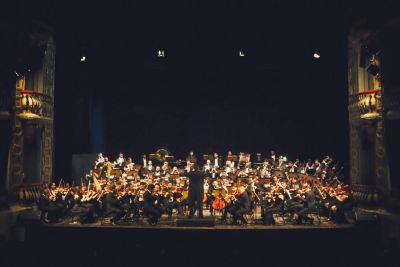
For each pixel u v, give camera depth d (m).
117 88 30.75
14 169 20.84
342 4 23.83
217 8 26.36
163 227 18.89
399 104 19.44
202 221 18.97
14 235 19.62
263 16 26.39
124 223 20.08
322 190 20.95
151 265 18.61
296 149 30.70
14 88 20.77
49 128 24.25
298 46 28.48
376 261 16.62
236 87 30.95
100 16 25.95
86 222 19.98
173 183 22.45
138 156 31.02
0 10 19.86
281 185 20.72
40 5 22.52
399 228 18.34
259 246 18.59
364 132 22.56
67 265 18.88
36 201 21.80
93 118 30.62
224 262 18.55
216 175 24.95
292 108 30.73
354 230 19.00
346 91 28.25
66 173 27.88
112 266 18.75
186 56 29.88
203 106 31.16
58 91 26.86
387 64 20.31
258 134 31.03
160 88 30.94
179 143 31.11
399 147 19.91
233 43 28.73
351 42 24.11
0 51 19.94
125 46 28.53
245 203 19.44
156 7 26.12
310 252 18.72
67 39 26.17
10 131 20.58
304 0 24.73
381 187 20.72
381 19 20.67
